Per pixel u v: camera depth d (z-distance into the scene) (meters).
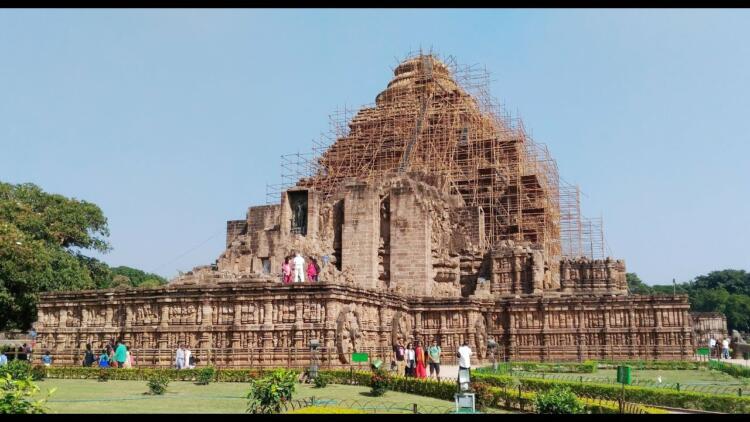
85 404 28.52
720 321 103.94
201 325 47.62
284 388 23.78
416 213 69.12
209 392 33.50
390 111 91.94
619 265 75.94
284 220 67.31
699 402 29.42
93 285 75.38
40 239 73.81
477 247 73.75
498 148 86.31
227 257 66.62
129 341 49.59
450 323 58.59
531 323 62.41
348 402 29.66
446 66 97.81
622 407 24.05
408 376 36.34
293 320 46.00
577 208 91.06
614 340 60.03
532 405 28.00
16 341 91.00
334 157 91.81
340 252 69.38
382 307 53.16
